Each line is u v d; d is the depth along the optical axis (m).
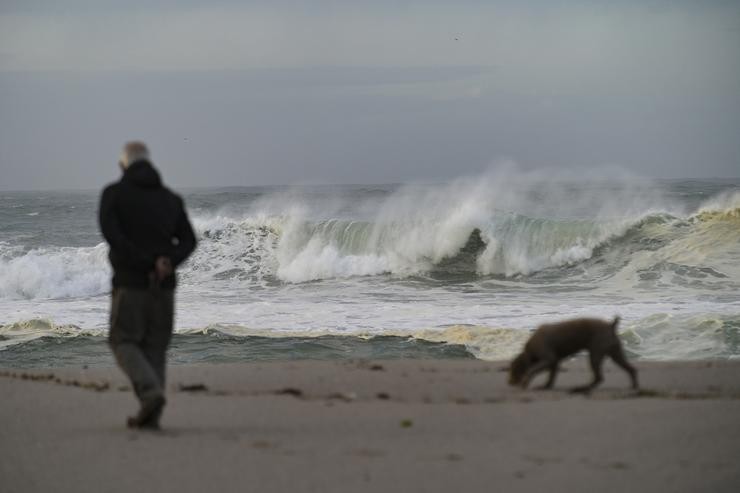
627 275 99.06
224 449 21.36
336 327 69.19
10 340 65.44
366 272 111.50
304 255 112.38
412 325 69.25
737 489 17.59
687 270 96.25
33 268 104.00
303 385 34.47
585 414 25.64
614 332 31.17
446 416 25.83
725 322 58.03
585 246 109.38
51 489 17.95
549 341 31.22
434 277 108.56
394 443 21.95
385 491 17.52
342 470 19.16
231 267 113.00
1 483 18.47
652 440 21.95
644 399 28.78
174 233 25.58
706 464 19.53
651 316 60.84
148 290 24.69
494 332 60.94
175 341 63.31
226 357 57.97
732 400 28.47
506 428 23.75
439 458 20.23
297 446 21.66
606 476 18.56
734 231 106.12
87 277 105.06
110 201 24.62
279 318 75.00
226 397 30.64
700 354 52.19
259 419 25.80
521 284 100.75
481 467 19.36
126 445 21.91
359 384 34.47
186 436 23.08
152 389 23.81
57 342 64.38
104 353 60.78
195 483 18.19
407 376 36.81
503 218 112.81
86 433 23.59
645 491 17.52
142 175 24.94
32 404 29.03
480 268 110.50
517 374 32.12
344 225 117.69
